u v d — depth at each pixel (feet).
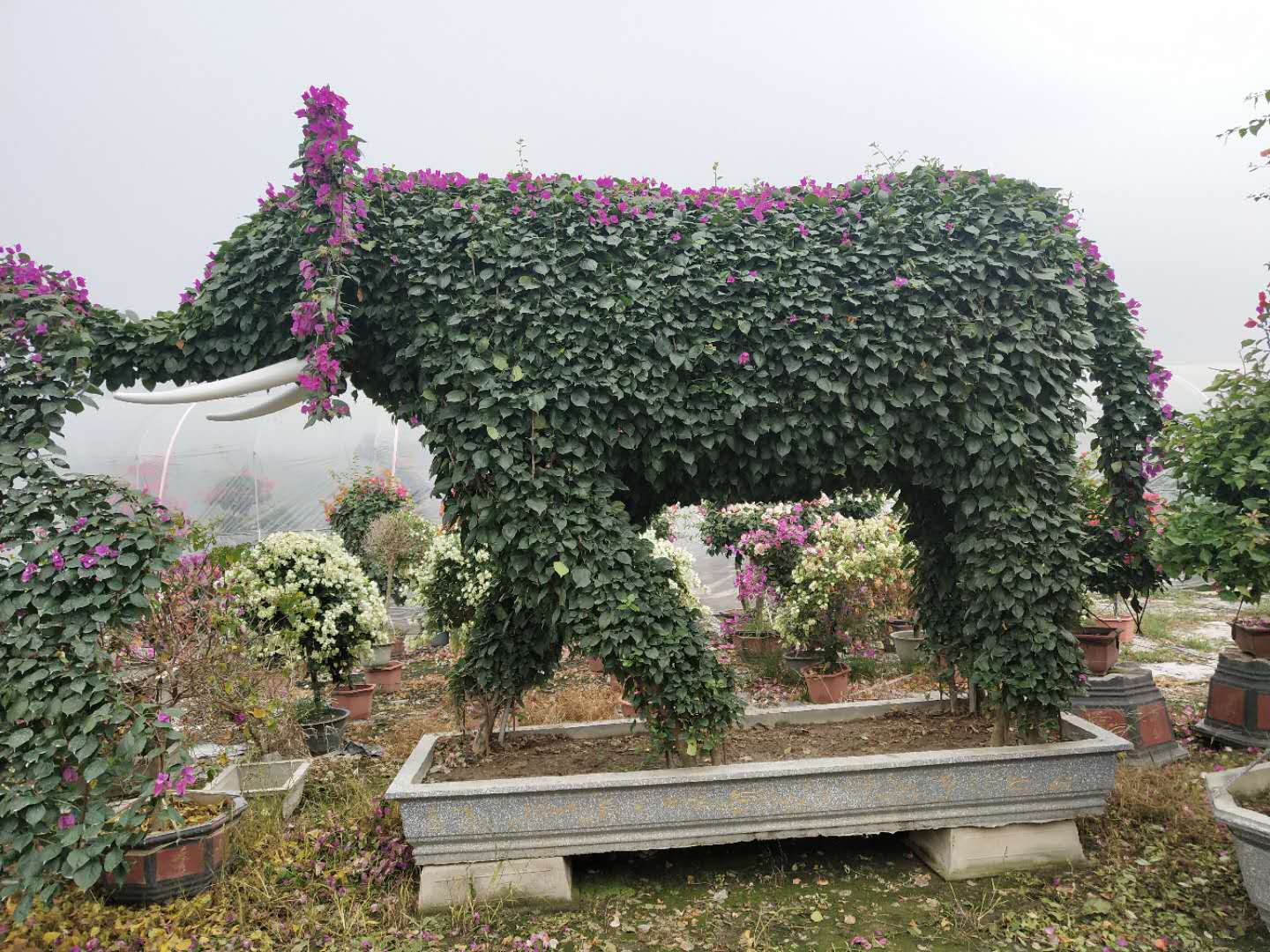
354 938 9.21
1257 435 9.96
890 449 11.13
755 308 10.77
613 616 10.18
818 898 10.06
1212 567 10.07
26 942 8.89
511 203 11.09
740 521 24.81
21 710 9.14
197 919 9.61
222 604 12.63
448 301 10.53
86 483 10.00
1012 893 10.01
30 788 9.07
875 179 11.80
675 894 10.25
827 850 11.39
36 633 9.37
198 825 10.03
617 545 10.53
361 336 10.94
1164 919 9.22
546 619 11.16
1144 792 12.17
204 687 11.96
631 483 11.83
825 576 19.01
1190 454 10.30
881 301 10.93
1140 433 12.35
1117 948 8.70
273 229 10.50
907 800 10.37
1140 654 22.48
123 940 9.05
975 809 10.53
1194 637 24.62
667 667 10.07
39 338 10.11
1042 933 9.08
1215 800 8.91
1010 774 10.53
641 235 11.03
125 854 9.75
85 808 9.29
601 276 10.71
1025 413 11.10
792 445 10.98
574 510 10.44
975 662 11.33
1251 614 22.70
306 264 9.68
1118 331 12.21
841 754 11.84
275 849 11.09
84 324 10.57
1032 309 11.23
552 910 9.86
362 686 19.75
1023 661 10.95
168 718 9.78
